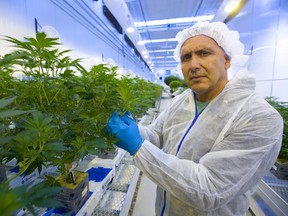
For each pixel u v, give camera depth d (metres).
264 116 0.55
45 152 0.42
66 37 2.75
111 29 5.26
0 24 1.56
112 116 0.62
